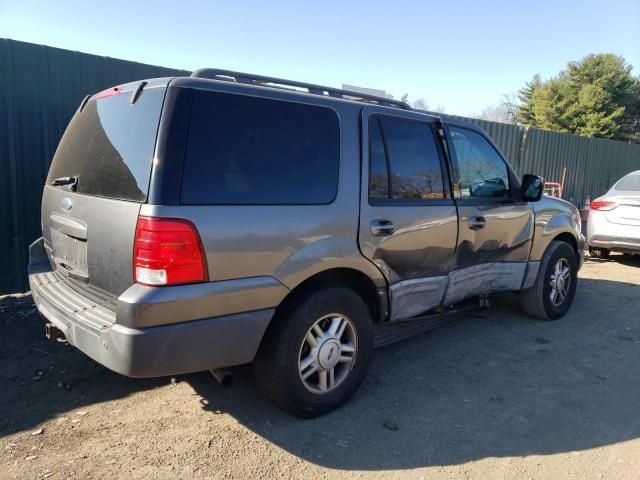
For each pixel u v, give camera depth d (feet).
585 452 10.34
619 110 144.77
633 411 12.04
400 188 12.50
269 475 9.26
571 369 14.26
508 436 10.81
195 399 11.87
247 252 9.55
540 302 17.70
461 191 14.20
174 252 8.71
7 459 9.42
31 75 17.52
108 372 13.05
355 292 11.75
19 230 17.94
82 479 8.95
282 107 10.57
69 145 12.01
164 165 8.82
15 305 17.57
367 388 12.74
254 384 12.64
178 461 9.55
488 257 15.17
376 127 12.19
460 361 14.58
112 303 9.55
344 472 9.44
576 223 18.92
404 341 16.06
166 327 8.80
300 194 10.47
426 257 13.05
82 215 10.29
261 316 9.86
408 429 10.93
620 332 17.37
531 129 42.01
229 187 9.50
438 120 13.88
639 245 26.32
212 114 9.53
